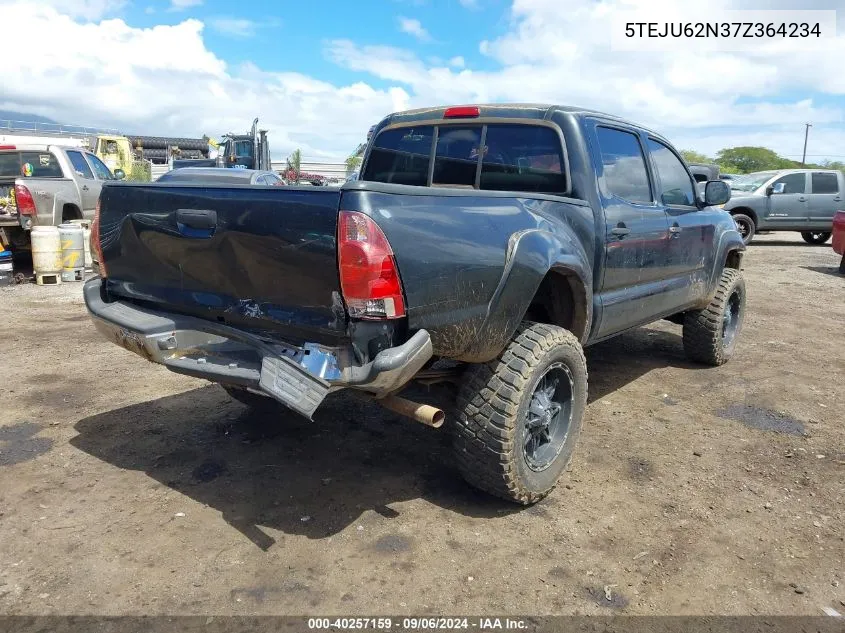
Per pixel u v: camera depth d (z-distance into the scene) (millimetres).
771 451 4094
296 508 3273
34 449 3875
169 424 4293
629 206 4199
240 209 2777
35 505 3240
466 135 4309
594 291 3926
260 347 2822
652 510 3354
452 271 2805
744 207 15977
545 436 3465
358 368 2648
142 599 2564
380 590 2656
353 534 3051
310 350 2707
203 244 2949
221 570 2756
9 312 7496
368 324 2617
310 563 2820
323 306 2666
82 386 5004
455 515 3246
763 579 2795
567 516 3275
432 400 4527
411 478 3625
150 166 28297
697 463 3912
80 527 3053
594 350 6438
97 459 3766
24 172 10391
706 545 3041
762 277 11477
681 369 5840
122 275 3447
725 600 2652
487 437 3078
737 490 3582
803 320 7969
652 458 3973
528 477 3229
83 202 10555
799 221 16047
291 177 20484
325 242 2566
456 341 2898
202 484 3496
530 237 3150
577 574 2797
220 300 3045
